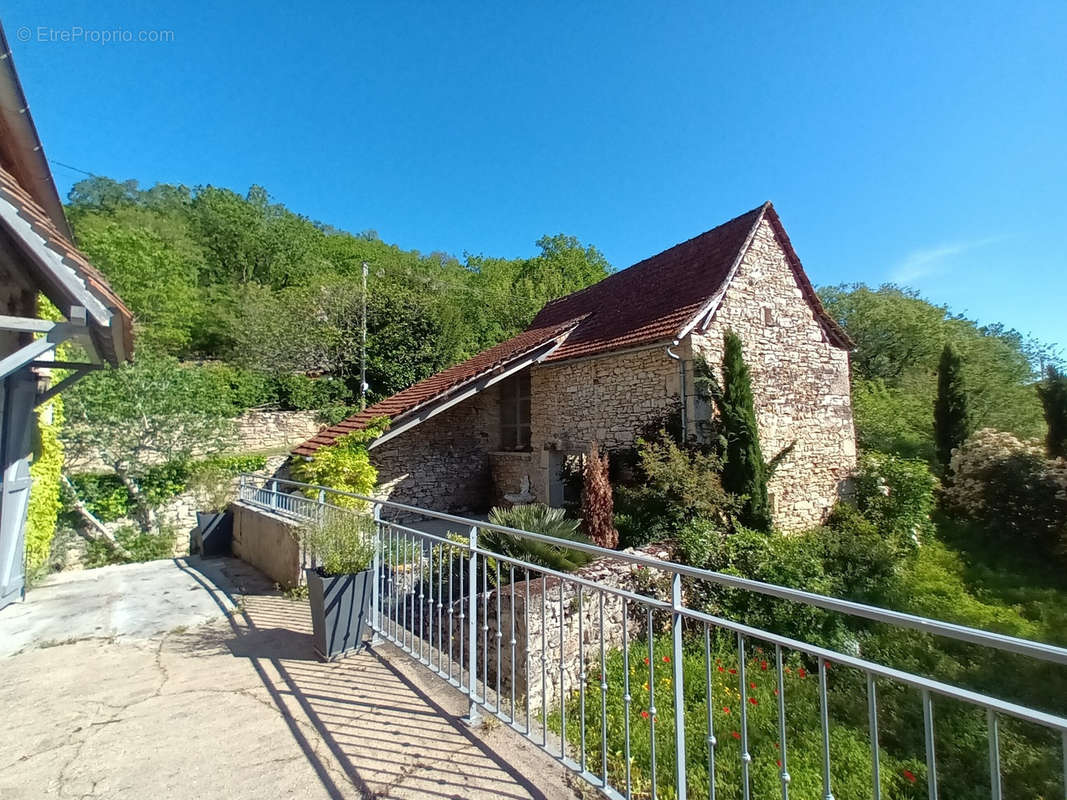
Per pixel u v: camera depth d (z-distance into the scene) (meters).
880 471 10.97
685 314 9.41
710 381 8.87
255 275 29.30
